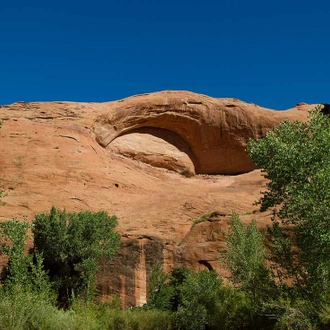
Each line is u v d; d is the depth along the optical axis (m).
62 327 12.97
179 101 38.88
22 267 15.54
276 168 12.25
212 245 23.58
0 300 13.26
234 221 16.66
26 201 26.38
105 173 30.97
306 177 11.90
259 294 13.30
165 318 17.42
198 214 26.83
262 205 12.93
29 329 12.41
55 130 31.78
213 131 39.41
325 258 11.59
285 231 20.23
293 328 11.66
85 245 21.27
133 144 38.12
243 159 39.56
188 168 39.03
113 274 22.62
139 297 22.28
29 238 22.14
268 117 39.28
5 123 30.98
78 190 28.48
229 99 40.56
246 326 15.05
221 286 18.23
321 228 11.08
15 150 29.39
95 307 19.16
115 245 22.09
